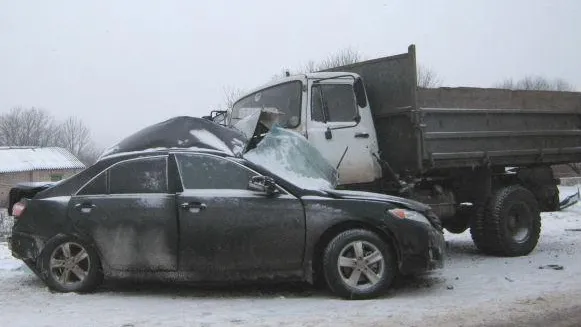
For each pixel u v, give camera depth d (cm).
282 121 746
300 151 659
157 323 509
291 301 592
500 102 870
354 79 776
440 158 790
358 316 526
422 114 763
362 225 606
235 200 600
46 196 644
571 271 744
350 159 755
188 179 614
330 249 594
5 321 520
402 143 786
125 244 609
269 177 611
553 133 936
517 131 887
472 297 603
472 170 891
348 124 759
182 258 599
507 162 889
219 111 912
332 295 617
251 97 827
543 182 973
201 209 598
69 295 619
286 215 597
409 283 678
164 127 654
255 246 597
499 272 746
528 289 638
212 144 634
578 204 1812
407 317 523
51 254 631
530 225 916
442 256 627
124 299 604
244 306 572
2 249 1102
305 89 744
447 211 873
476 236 909
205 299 605
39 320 522
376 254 598
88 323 511
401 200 621
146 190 616
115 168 631
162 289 654
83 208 623
